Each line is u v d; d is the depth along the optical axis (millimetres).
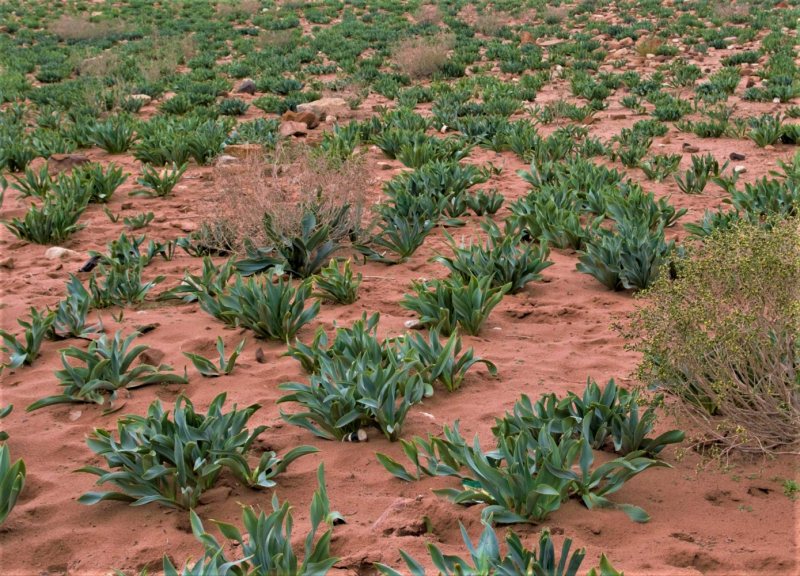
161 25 31094
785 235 3502
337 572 2756
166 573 2506
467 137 12203
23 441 3762
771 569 2689
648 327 3607
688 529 2945
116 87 15891
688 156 10805
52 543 2971
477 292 5023
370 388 3768
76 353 4316
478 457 3074
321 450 3654
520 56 21219
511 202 7840
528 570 2453
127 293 5703
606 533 2939
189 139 10828
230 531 2734
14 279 6238
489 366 4367
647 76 18172
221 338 4582
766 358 3346
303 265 6207
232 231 6582
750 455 3447
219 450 3287
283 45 25703
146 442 3342
